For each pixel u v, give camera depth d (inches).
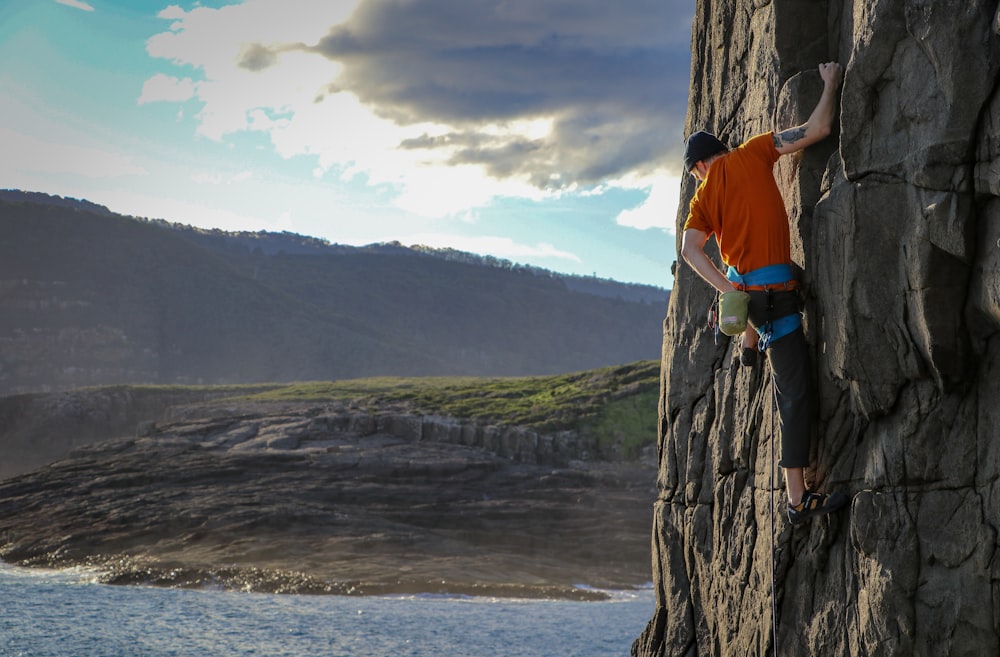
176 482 2036.2
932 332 216.4
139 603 1108.5
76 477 2065.7
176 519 1716.3
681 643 331.0
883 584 224.8
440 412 2610.7
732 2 318.7
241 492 1937.7
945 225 211.3
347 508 1862.7
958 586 216.8
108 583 1309.1
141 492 1941.4
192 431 2534.5
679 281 347.9
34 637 849.5
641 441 2425.0
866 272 229.1
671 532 345.4
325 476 2098.9
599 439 2396.7
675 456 343.0
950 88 208.8
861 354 231.8
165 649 809.5
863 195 229.0
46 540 1633.9
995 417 214.5
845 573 241.9
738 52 311.7
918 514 224.1
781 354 247.0
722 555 302.8
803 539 255.3
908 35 218.5
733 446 298.2
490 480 2126.0
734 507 296.7
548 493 2028.8
